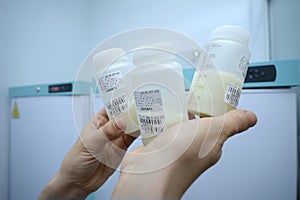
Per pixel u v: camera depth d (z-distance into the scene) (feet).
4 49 3.12
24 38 3.36
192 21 3.51
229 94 1.00
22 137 3.09
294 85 1.77
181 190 1.01
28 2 3.42
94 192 1.74
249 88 1.91
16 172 3.13
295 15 2.24
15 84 3.25
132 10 4.05
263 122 1.84
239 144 1.88
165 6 3.76
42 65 3.59
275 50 2.74
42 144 2.87
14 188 3.14
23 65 3.34
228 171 1.90
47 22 3.69
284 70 1.78
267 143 1.82
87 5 4.42
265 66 1.84
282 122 1.79
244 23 3.11
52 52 3.75
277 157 1.79
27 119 3.04
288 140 1.78
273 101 1.82
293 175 1.75
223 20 3.26
